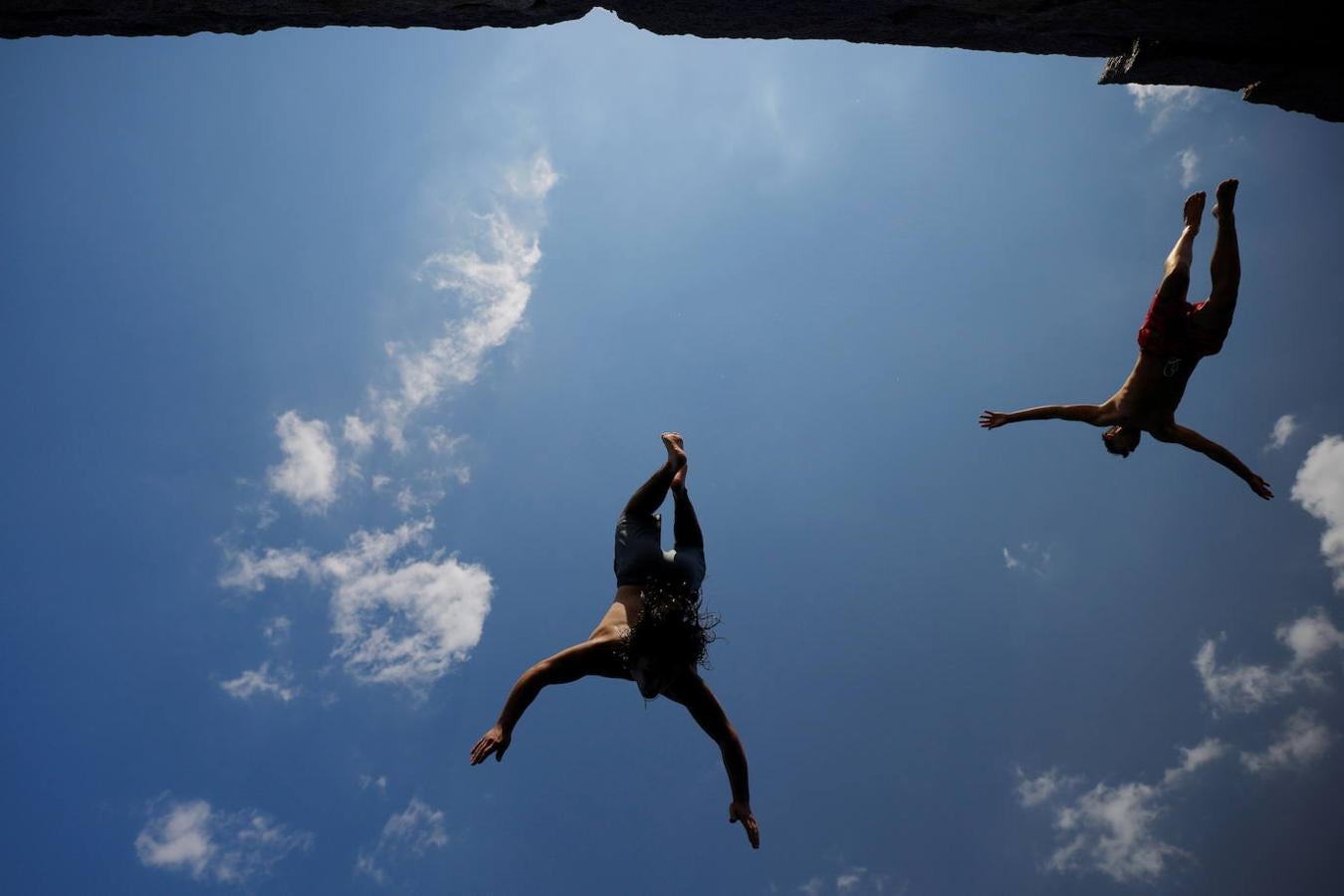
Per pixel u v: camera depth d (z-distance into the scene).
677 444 4.96
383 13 5.17
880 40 5.58
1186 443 5.77
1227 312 5.40
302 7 5.04
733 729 4.59
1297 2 4.97
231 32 5.26
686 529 4.93
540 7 5.21
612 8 5.31
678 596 4.50
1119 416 5.85
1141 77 5.72
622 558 4.72
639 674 4.31
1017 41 5.60
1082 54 5.74
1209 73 5.64
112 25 5.11
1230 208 5.27
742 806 4.50
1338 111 5.92
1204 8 5.07
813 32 5.54
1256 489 5.72
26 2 4.84
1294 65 5.49
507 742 4.10
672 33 5.57
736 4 5.23
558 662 4.32
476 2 5.07
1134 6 5.09
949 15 5.30
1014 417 6.19
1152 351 5.62
